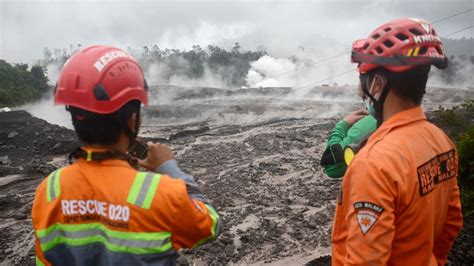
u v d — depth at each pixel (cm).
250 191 1049
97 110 204
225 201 973
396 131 219
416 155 212
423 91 227
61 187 209
